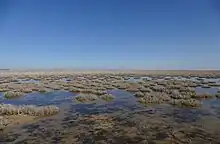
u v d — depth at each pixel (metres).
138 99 25.23
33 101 24.45
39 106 20.78
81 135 12.36
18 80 56.84
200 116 16.64
